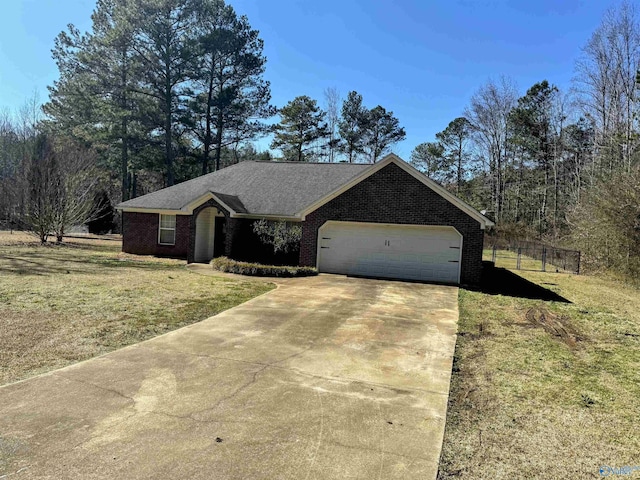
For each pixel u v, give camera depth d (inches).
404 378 226.7
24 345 251.8
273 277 574.2
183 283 491.8
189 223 751.1
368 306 405.4
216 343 273.6
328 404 190.4
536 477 139.8
